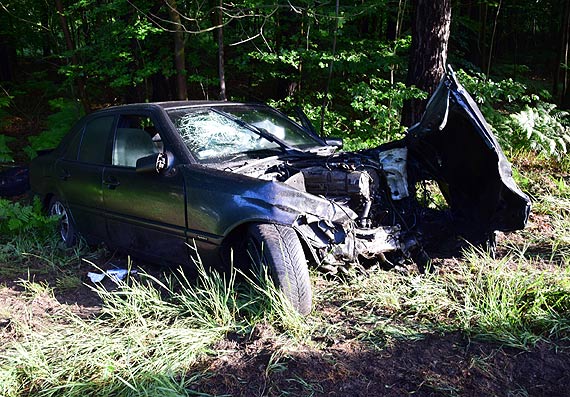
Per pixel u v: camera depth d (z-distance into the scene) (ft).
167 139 13.94
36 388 9.79
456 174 15.40
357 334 11.19
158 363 10.11
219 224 12.32
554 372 9.90
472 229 15.28
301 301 11.64
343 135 26.91
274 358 10.23
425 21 25.63
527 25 68.74
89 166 16.19
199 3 26.66
